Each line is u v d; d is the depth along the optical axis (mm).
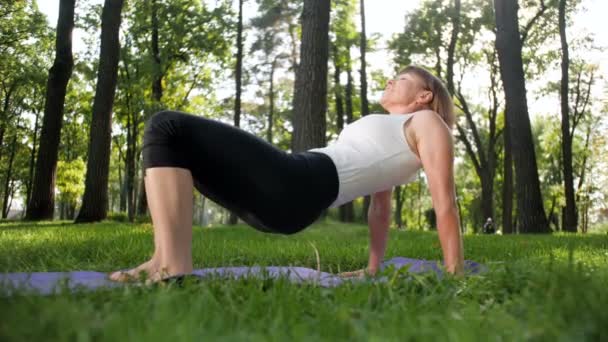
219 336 1232
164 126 2475
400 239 7840
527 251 5613
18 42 27891
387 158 2979
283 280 2064
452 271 2727
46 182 15898
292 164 2760
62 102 16094
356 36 27391
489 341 1279
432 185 2889
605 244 7168
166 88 28531
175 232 2404
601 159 37750
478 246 6441
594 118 34625
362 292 1891
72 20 16078
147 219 18844
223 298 1796
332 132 32844
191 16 23938
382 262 3664
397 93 3326
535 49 24422
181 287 2070
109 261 4078
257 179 2629
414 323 1445
